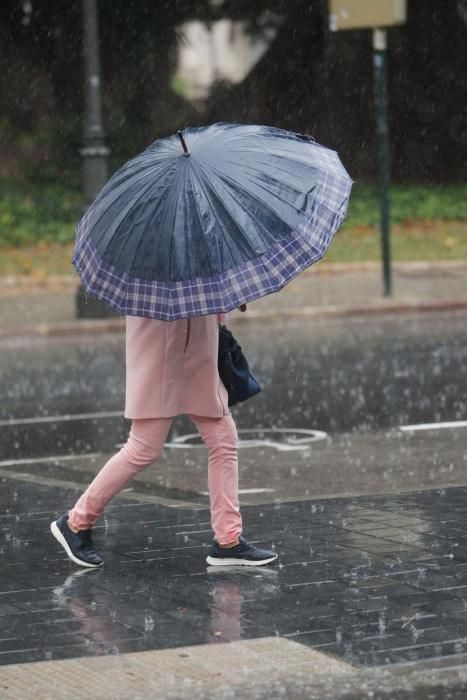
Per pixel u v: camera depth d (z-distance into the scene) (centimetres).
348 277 6119
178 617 1386
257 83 8306
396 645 1264
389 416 2927
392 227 7281
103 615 1403
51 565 1634
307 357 4012
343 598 1431
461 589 1448
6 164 7556
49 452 2641
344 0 5122
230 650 1267
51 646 1301
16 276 6081
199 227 1438
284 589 1478
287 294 5609
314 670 1202
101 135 5078
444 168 8469
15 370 3934
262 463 2447
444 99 8400
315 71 8350
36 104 7762
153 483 2278
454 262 6431
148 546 1719
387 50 8344
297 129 8406
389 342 4319
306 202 1454
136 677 1201
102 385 3566
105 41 7819
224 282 1428
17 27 7694
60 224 6969
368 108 8419
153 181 1476
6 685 1188
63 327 4875
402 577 1505
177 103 8119
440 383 3381
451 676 1174
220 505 1597
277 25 8188
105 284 1470
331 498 1984
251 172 1472
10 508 2011
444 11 8262
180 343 1553
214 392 1577
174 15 7838
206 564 1609
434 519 1802
